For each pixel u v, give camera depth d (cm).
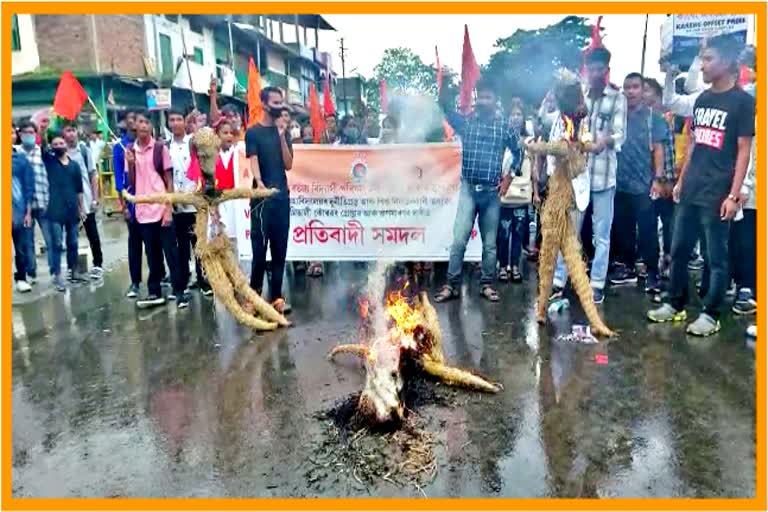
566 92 478
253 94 820
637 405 355
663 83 908
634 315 534
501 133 575
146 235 600
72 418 364
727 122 443
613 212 594
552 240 495
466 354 449
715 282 471
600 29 702
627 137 588
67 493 284
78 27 2053
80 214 752
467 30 743
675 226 501
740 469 286
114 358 469
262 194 507
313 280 713
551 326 511
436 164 686
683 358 428
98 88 2088
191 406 374
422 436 321
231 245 518
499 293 627
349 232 704
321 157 692
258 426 342
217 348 483
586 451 304
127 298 667
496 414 347
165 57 2459
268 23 3528
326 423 341
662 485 275
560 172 490
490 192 582
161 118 2203
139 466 305
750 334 467
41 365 459
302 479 285
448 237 696
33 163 709
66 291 718
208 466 301
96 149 1577
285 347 479
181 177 645
